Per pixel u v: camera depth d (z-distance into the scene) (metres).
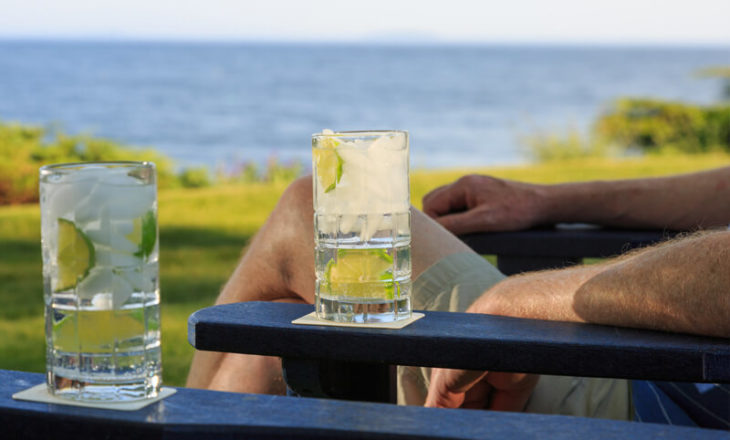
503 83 35.47
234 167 12.18
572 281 0.94
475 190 1.76
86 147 13.47
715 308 0.78
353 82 36.59
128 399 0.67
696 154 16.39
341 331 0.83
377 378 0.88
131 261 0.68
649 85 32.06
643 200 1.74
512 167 12.93
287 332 0.84
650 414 1.33
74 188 0.66
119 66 41.00
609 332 0.83
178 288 4.86
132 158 14.04
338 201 0.87
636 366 0.77
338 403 0.67
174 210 8.62
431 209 1.81
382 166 0.88
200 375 1.34
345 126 25.89
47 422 0.65
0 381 0.74
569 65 43.19
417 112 28.14
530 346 0.79
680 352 0.76
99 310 0.67
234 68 41.31
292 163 12.16
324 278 0.88
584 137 16.41
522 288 0.98
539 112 26.56
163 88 32.97
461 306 1.20
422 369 1.25
